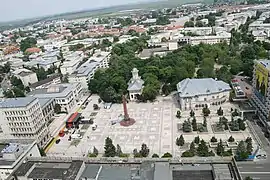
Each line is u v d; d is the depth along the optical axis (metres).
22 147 157.00
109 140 181.50
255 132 194.75
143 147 176.00
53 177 115.31
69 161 125.56
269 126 185.88
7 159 145.25
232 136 191.88
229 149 174.38
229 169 108.12
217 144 179.88
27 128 197.38
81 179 109.50
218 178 102.81
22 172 120.44
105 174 112.12
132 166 117.19
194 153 168.38
